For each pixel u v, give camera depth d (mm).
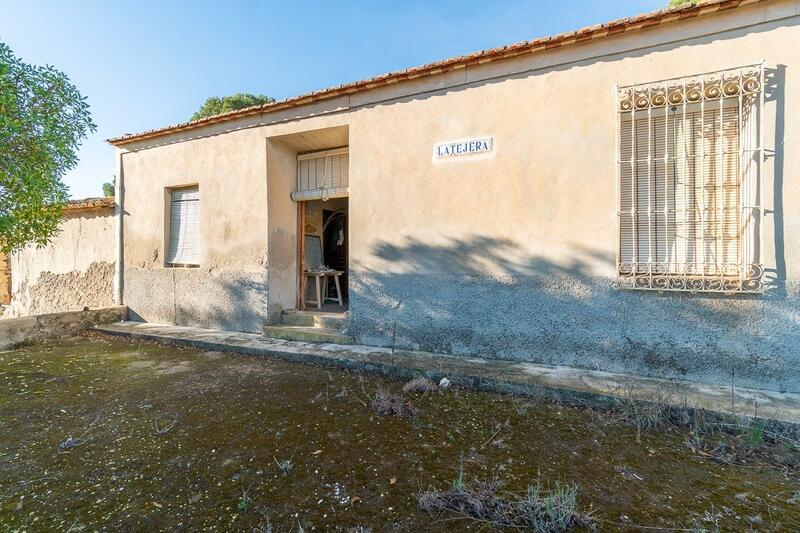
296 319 6270
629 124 4113
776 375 3555
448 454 2672
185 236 7141
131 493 2232
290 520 1987
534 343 4473
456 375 4082
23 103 4395
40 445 2822
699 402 3270
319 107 5723
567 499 2057
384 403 3469
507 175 4602
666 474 2432
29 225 4988
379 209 5309
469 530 1914
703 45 3777
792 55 3508
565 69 4320
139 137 7191
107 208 7957
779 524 1955
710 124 3824
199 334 6230
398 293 5188
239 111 6168
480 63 4668
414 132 5098
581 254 4266
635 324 4047
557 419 3258
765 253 3578
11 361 5098
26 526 1946
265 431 3033
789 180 3521
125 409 3494
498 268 4648
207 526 1942
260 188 6234
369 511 2061
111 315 7238
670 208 3957
